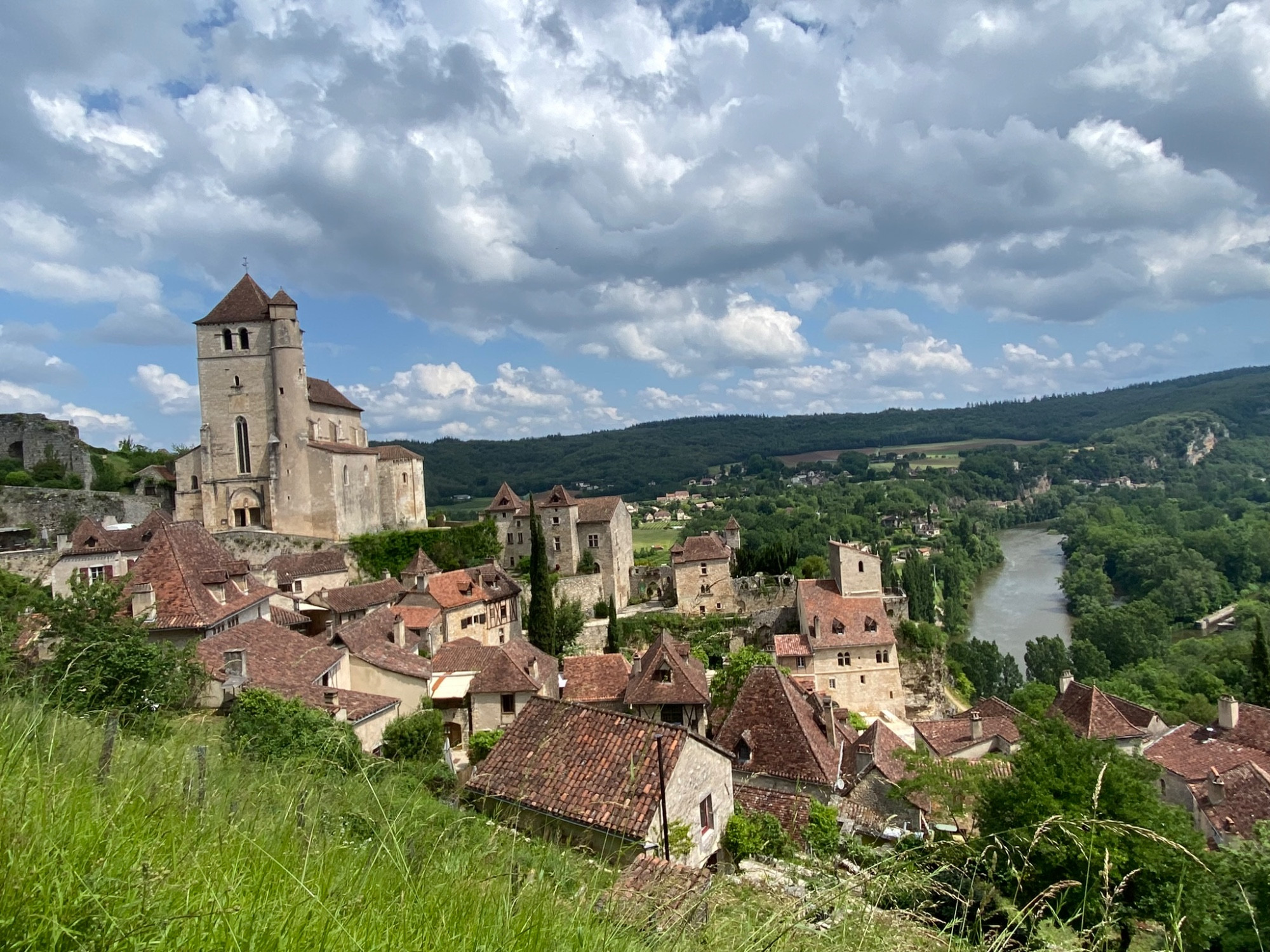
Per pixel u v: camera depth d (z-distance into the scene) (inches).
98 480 3400.6
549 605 2797.7
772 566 3833.7
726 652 3115.2
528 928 265.6
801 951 309.3
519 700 1782.7
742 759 1625.2
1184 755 1831.9
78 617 784.9
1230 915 741.3
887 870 391.5
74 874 194.5
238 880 226.8
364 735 1213.1
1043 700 2824.8
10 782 247.9
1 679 505.7
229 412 3088.1
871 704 2721.5
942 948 323.9
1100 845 608.7
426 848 345.4
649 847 697.6
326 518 3063.5
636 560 4928.6
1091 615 4266.7
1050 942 327.3
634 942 302.4
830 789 1503.4
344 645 1654.8
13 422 3400.6
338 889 248.1
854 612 2790.4
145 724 571.8
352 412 3686.0
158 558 1465.3
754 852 885.8
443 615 2409.0
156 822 266.7
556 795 759.1
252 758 569.0
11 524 2942.9
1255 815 1503.4
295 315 3080.7
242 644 1332.4
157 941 185.2
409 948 223.6
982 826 989.8
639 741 814.5
